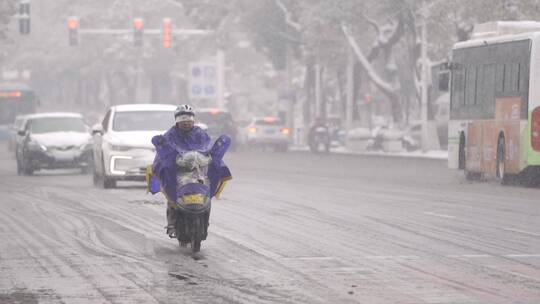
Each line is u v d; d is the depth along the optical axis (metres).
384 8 128.25
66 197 59.00
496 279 28.52
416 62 136.12
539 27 73.38
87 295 26.27
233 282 28.06
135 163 65.38
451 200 56.75
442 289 26.89
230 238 38.19
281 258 32.81
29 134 85.88
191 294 26.20
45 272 30.20
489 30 74.56
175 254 33.91
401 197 58.88
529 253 33.97
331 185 70.19
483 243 36.75
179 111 34.62
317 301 25.12
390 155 126.62
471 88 75.56
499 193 62.62
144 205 53.28
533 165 66.44
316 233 39.88
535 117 66.31
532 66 66.31
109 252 34.53
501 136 70.44
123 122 67.88
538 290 26.72
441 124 138.75
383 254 33.75
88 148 84.75
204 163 34.31
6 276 29.52
